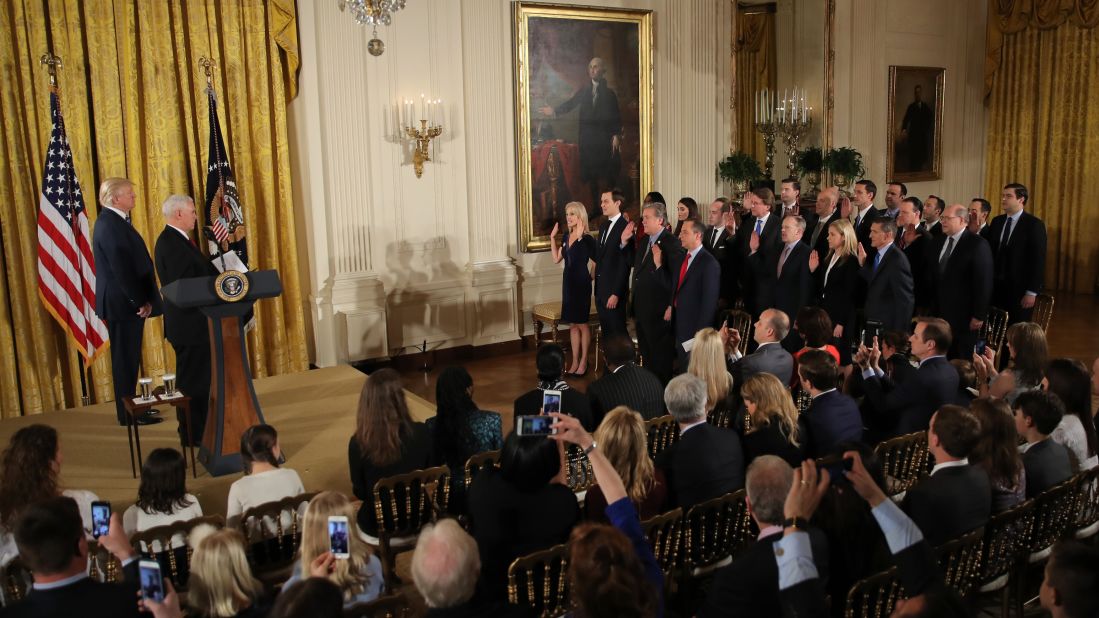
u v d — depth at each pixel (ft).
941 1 37.19
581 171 29.63
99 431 19.62
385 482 12.03
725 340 17.89
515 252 28.91
